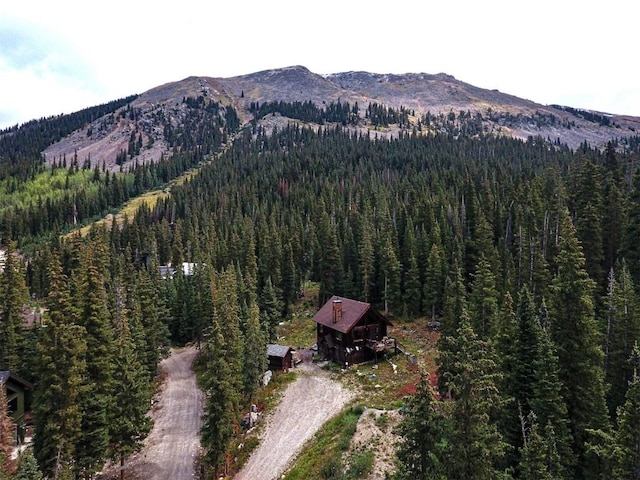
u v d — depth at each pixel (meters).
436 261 71.56
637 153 153.88
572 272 31.39
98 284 39.78
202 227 143.38
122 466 38.12
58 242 121.75
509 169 144.12
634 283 50.66
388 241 78.75
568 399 29.45
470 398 19.45
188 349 79.19
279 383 54.69
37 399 33.25
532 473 20.52
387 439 35.25
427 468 21.27
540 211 75.69
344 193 147.00
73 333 33.72
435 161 186.12
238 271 84.56
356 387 51.09
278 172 193.00
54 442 31.84
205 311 70.56
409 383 49.94
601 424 27.94
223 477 37.69
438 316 72.94
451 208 97.06
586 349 30.02
